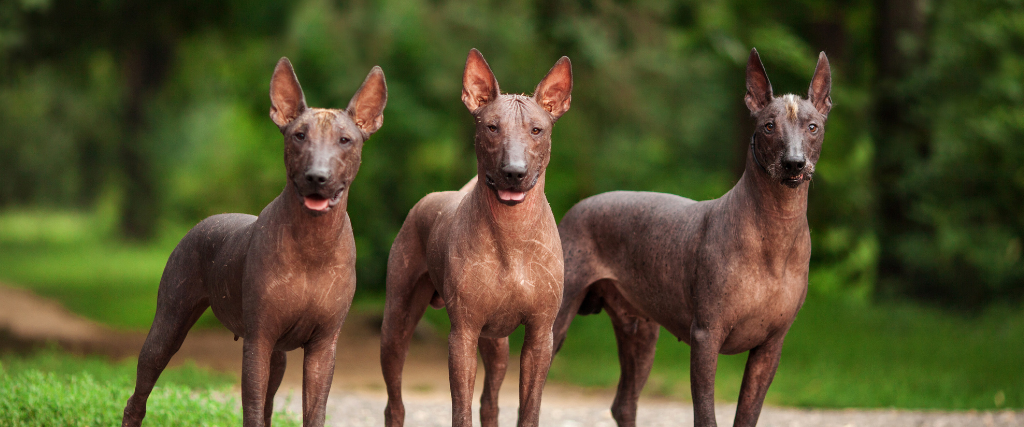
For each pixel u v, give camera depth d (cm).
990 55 1680
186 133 4191
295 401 912
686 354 1301
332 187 467
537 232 517
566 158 2069
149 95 3597
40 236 4381
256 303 492
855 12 1956
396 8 1922
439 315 1708
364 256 2055
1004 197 1641
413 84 1944
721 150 2591
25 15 1477
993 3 1706
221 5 1672
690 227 582
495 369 641
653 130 2209
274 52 1961
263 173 2448
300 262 489
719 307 550
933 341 1324
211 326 1689
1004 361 1170
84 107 3791
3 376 774
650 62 2012
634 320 668
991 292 1639
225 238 534
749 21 1752
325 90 1842
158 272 2844
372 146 1991
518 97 507
